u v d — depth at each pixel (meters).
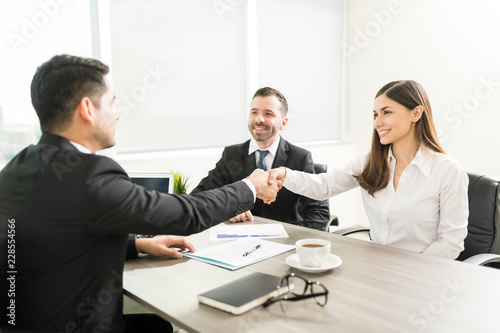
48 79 0.93
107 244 0.92
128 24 2.65
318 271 1.11
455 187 1.46
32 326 0.90
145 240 1.29
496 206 1.60
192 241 1.46
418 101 1.51
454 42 3.23
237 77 3.31
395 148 1.60
